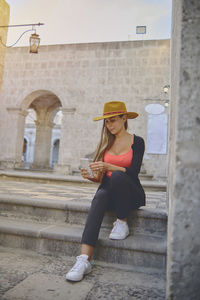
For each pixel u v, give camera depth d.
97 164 1.93
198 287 1.10
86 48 11.66
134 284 1.57
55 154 34.12
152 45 11.01
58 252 2.04
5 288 1.40
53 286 1.47
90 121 11.20
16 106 12.04
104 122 2.17
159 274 1.75
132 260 1.88
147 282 1.60
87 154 11.02
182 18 1.19
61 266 1.80
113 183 1.87
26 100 12.23
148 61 10.98
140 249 1.85
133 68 11.08
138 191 2.00
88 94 11.38
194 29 1.18
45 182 6.42
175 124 1.22
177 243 1.13
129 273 1.74
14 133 11.84
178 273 1.12
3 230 2.17
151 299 1.37
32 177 6.51
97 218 1.77
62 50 11.89
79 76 11.57
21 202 2.47
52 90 11.76
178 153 1.16
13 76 12.23
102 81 11.31
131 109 10.88
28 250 2.10
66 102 11.52
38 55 12.12
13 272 1.64
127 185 1.89
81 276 1.57
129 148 2.08
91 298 1.35
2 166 11.32
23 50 12.28
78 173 10.18
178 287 1.12
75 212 2.34
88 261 1.68
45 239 2.07
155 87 10.79
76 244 2.00
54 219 2.40
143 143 2.12
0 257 1.91
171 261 1.13
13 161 11.43
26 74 12.12
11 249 2.11
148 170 10.41
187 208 1.13
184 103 1.17
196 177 1.13
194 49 1.17
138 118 10.74
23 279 1.54
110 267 1.84
